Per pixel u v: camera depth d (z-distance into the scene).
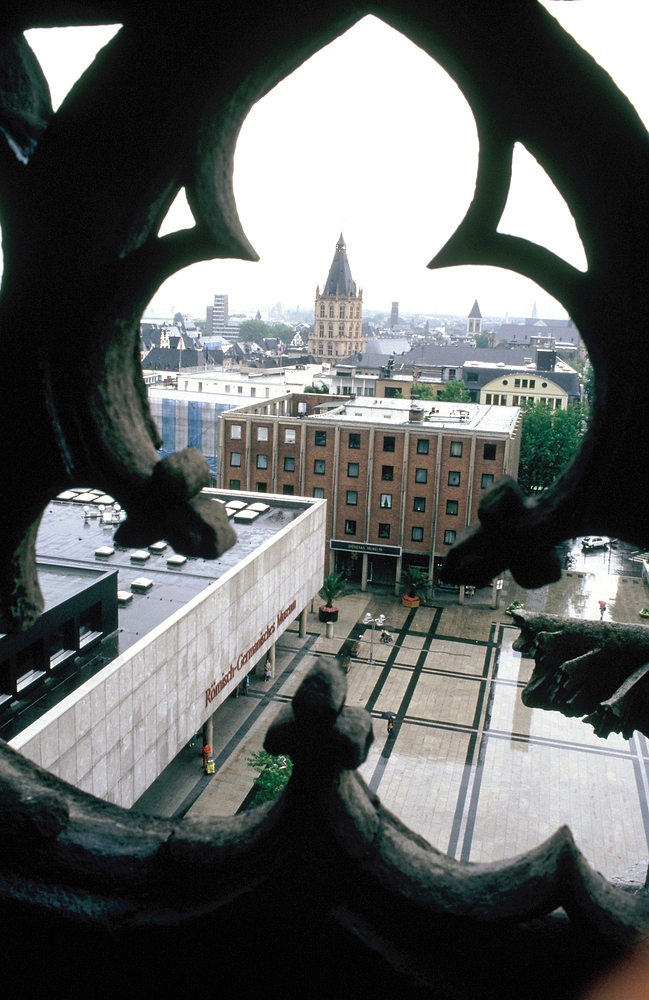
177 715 27.59
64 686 23.27
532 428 67.81
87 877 2.07
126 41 1.83
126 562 34.44
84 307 1.88
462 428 58.94
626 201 1.69
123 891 2.06
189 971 2.00
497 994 1.90
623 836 31.97
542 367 106.12
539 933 1.93
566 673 2.49
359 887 1.91
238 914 1.93
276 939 1.93
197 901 1.99
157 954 2.01
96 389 1.92
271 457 61.56
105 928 2.02
